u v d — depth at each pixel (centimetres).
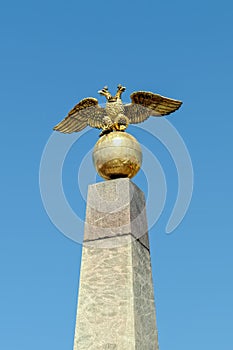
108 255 1844
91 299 1783
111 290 1773
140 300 1786
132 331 1675
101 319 1733
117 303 1742
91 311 1759
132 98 2102
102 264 1834
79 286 1822
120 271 1798
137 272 1831
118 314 1722
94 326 1730
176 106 2106
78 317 1766
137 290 1786
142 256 1912
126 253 1828
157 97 2081
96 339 1705
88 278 1827
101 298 1770
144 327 1753
